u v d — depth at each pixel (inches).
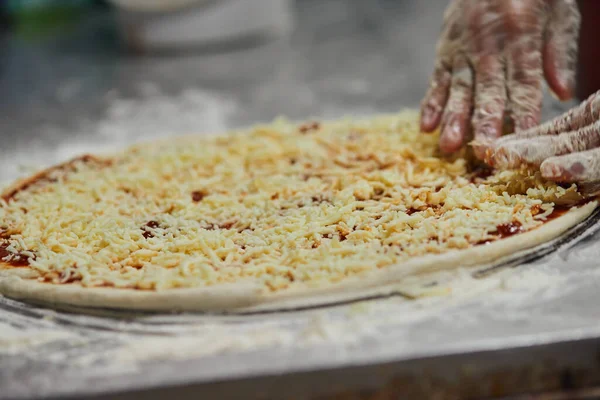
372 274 35.4
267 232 37.2
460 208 37.4
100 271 36.4
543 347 33.2
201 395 33.2
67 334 35.2
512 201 37.3
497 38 40.1
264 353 33.8
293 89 54.9
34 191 41.3
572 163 36.4
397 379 33.2
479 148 38.8
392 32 68.2
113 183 40.9
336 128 43.6
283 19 71.3
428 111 40.7
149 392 33.1
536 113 39.6
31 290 36.2
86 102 55.4
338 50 63.6
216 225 38.1
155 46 66.3
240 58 63.6
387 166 40.1
